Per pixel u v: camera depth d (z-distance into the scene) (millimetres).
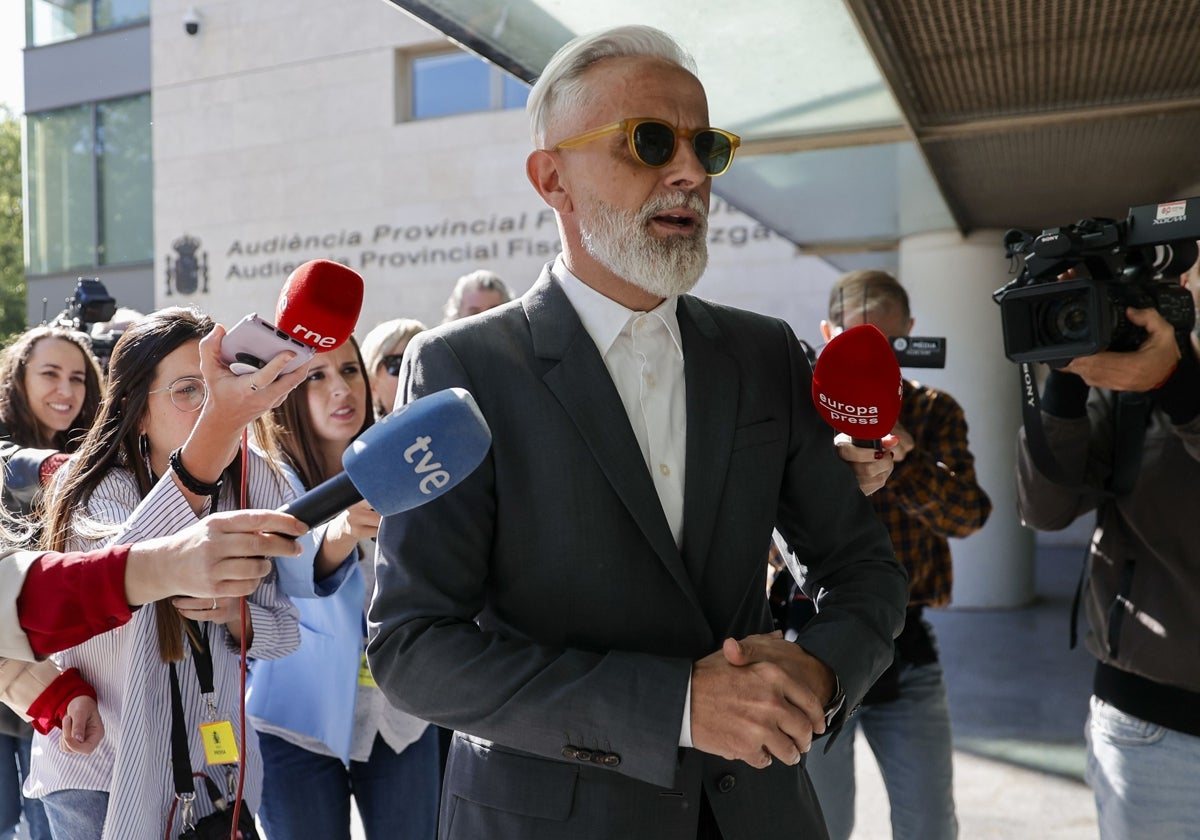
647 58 1716
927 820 3004
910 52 3225
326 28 12078
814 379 1756
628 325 1734
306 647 2697
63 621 1518
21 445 3574
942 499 3031
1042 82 3510
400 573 1562
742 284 10195
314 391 2924
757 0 2768
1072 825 4234
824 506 1801
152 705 2020
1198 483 2303
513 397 1646
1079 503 2578
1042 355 2131
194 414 2146
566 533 1604
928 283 7504
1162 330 2098
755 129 4027
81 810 2072
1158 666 2336
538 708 1458
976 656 6875
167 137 12852
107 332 3986
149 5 13094
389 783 2826
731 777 1643
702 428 1718
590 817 1557
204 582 1468
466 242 11547
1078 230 2094
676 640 1623
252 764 2227
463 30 2734
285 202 12336
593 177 1683
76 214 13539
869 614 1663
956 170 4801
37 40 13594
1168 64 3338
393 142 11844
